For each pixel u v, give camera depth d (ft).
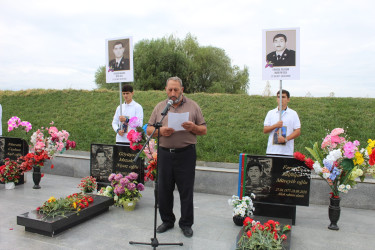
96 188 17.65
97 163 17.37
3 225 12.97
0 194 17.78
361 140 22.21
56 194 17.99
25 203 16.07
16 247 10.91
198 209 15.78
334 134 13.08
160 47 74.02
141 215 14.58
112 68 17.65
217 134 24.52
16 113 35.53
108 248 11.01
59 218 12.30
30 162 18.63
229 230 12.97
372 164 11.85
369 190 15.92
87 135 27.84
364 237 12.39
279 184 13.64
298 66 14.28
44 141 19.35
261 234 10.60
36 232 12.18
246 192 13.99
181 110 11.86
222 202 17.02
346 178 12.61
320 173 12.98
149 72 69.41
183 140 11.67
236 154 21.65
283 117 15.06
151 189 19.69
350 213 15.35
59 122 31.58
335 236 12.47
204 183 18.85
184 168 11.91
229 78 85.56
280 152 14.92
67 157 23.00
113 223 13.47
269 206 14.11
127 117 17.52
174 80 11.42
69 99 38.09
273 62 14.60
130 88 17.46
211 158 21.30
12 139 20.36
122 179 15.05
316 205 16.75
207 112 29.48
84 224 13.26
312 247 11.39
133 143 15.10
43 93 40.81
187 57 79.46
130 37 16.98
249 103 30.96
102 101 36.24
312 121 25.70
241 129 25.27
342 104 28.55
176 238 11.98
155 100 34.50
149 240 11.75
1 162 20.76
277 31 14.48
